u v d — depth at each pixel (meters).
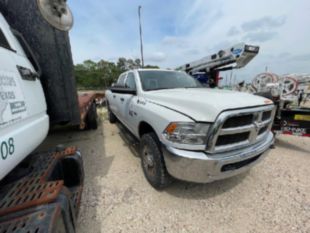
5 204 1.08
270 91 3.72
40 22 1.73
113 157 3.39
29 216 0.99
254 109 1.88
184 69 8.25
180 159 1.79
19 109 1.28
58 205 1.09
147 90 2.90
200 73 7.45
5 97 1.12
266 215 1.93
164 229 1.77
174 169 1.90
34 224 0.94
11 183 1.33
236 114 1.75
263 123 2.06
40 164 1.72
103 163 3.15
